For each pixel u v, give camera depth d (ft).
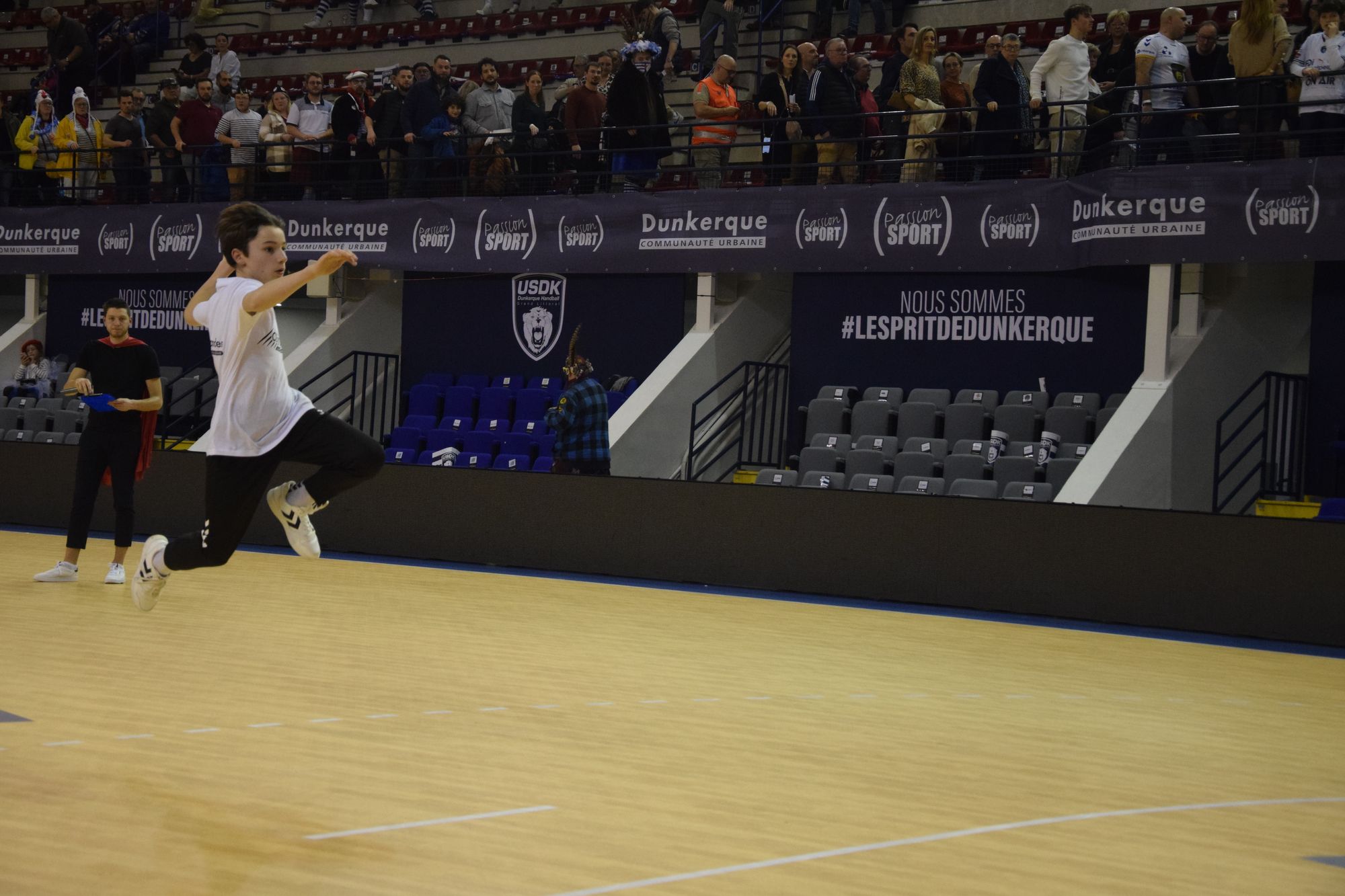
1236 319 40.63
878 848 11.71
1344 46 37.27
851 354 46.47
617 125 47.65
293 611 27.02
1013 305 43.78
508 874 10.50
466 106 52.24
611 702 18.61
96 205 56.65
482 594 32.48
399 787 13.15
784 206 45.27
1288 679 24.56
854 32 56.08
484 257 49.65
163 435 55.21
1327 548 31.27
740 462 46.47
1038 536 34.58
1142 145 39.78
